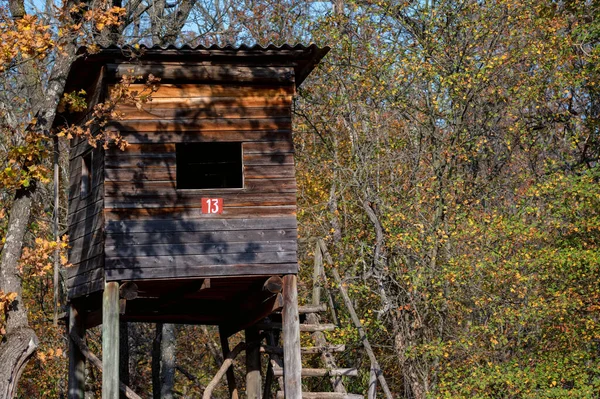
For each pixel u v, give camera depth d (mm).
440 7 18922
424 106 19781
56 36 11805
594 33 17922
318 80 19406
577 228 16406
